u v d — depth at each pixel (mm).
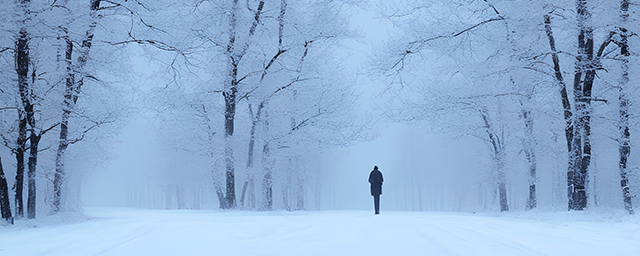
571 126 17609
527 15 17031
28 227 12586
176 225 9984
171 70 20750
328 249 7367
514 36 18125
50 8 14203
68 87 15805
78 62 16078
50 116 15797
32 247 8023
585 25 16016
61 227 12141
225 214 18016
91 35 15898
